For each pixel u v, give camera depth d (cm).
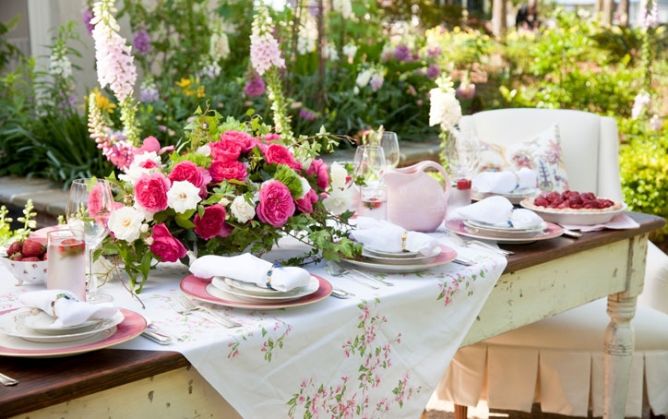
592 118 345
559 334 281
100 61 278
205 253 195
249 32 627
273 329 166
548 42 649
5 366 145
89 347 146
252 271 173
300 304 174
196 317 170
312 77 587
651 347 283
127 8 576
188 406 159
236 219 196
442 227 252
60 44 514
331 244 197
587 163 344
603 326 283
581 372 280
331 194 218
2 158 522
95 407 146
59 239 168
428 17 702
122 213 182
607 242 248
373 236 207
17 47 636
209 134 214
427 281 199
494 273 213
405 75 664
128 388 150
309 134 559
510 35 679
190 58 593
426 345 199
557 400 282
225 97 542
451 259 210
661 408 286
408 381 197
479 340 219
